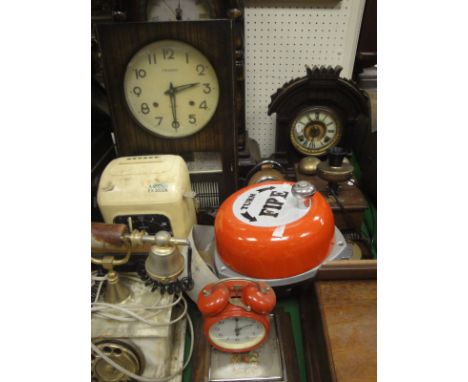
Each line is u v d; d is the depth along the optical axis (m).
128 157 0.93
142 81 0.96
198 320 0.94
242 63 1.06
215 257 0.89
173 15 0.96
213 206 1.14
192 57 0.93
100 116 1.12
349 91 1.15
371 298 0.75
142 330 0.74
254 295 0.67
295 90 1.15
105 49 0.90
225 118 0.99
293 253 0.77
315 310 0.78
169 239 0.69
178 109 1.00
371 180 1.27
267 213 0.83
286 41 1.33
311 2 1.26
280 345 0.81
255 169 1.19
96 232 0.72
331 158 1.03
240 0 0.97
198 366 0.79
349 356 0.63
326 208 0.85
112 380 0.78
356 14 1.29
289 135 1.24
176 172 0.86
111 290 0.79
